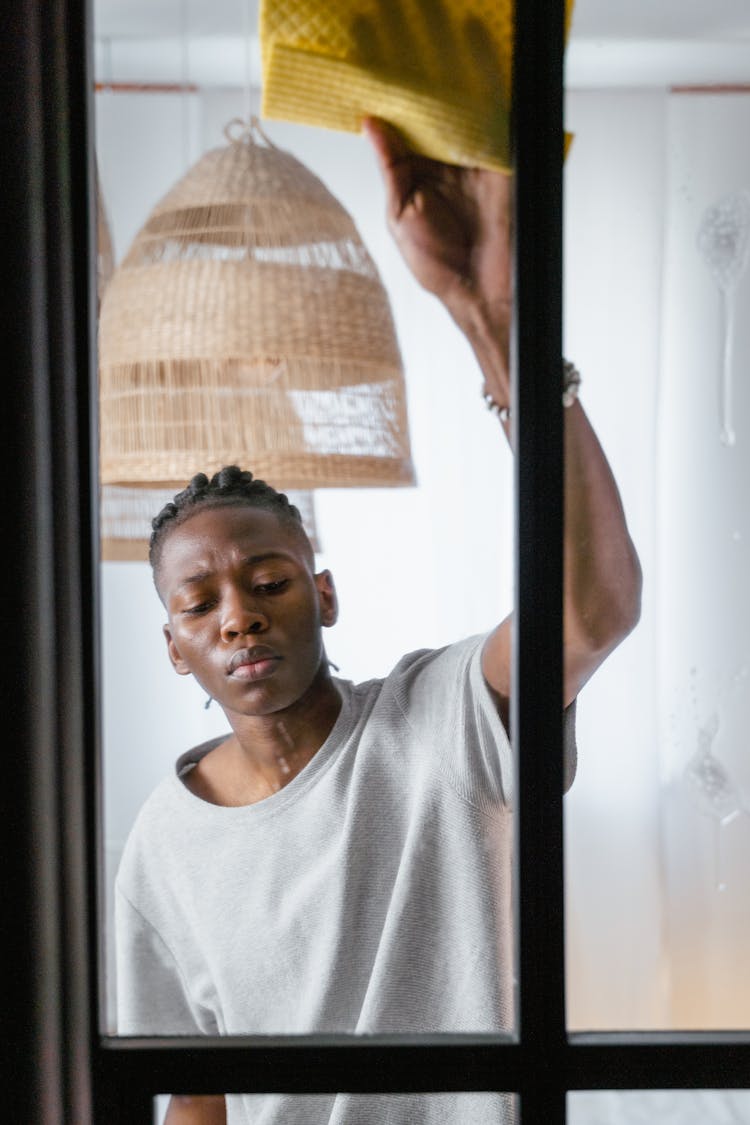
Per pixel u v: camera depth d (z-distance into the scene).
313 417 1.18
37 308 0.91
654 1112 1.22
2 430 0.90
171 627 1.26
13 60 0.89
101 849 0.97
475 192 1.14
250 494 1.23
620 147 1.28
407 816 1.21
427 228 1.15
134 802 1.29
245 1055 0.94
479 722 1.19
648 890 1.35
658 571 1.33
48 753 0.92
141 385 1.17
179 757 1.29
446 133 1.10
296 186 1.16
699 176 1.29
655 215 1.29
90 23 0.95
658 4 1.25
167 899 1.27
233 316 1.15
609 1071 0.95
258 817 1.24
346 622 1.27
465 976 1.18
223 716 1.29
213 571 1.24
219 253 1.15
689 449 1.32
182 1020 1.27
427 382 1.25
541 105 0.96
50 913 0.92
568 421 1.15
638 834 1.35
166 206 1.16
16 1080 0.90
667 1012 1.36
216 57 1.25
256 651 1.24
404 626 1.28
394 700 1.24
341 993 1.20
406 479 1.21
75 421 0.95
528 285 0.96
